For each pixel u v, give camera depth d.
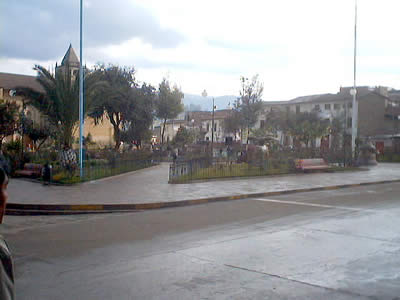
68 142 21.12
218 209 12.38
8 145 26.17
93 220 10.84
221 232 9.02
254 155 25.58
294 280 5.79
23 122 27.23
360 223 9.98
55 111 22.19
